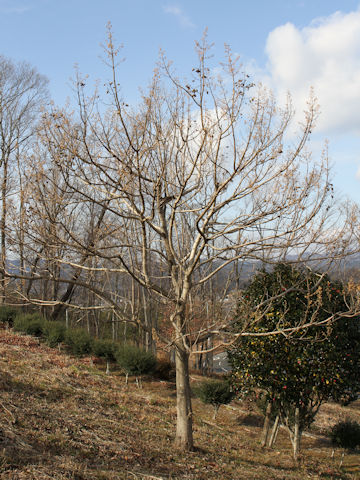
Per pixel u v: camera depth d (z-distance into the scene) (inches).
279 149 288.8
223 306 378.6
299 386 357.7
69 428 311.3
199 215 300.4
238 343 364.8
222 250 311.0
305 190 289.7
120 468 253.4
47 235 301.0
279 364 356.2
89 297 753.0
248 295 378.3
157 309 649.0
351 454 441.4
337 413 643.5
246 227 303.1
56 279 289.9
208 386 526.3
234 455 362.0
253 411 569.0
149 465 275.7
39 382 440.8
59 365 571.8
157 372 675.4
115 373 628.4
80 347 661.3
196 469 290.8
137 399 504.7
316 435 513.7
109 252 385.4
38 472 211.8
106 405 435.5
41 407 349.1
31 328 719.7
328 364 350.9
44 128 301.1
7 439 249.4
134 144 312.3
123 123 280.2
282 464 365.4
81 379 527.2
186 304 322.7
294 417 403.9
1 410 307.1
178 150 322.3
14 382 410.0
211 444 386.3
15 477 199.5
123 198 325.1
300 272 354.6
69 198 314.3
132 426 376.2
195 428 450.6
